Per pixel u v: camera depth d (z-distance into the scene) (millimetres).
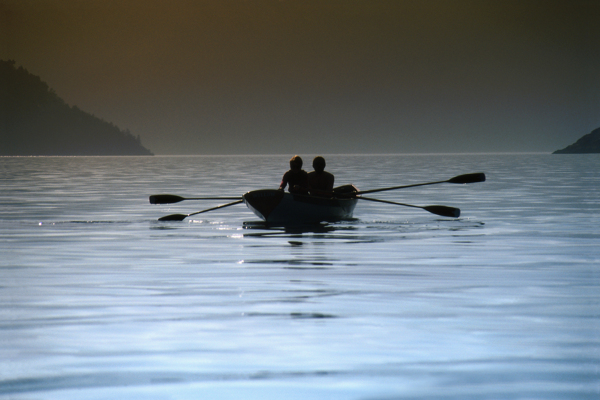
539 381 14602
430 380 14688
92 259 33250
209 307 21891
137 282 26656
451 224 50344
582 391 13992
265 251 35938
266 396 13812
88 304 22422
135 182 127938
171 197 54281
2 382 14633
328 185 52719
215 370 15406
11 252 35906
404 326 19234
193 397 13773
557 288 25141
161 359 16219
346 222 51812
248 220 54125
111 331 18797
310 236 43000
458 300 22875
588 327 19078
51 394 13945
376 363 15844
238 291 24641
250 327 19203
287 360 16109
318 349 16984
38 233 45250
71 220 54438
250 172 189875
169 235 43969
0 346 17328
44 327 19266
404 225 49656
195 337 18156
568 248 36938
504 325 19312
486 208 64500
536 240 40562
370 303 22406
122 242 40250
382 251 35719
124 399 13672
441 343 17500
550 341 17641
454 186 104188
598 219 53625
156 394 13922
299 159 51531
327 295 23859
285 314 20828
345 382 14586
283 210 49812
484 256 33844
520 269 29703
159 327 19234
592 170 175875
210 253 35312
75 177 155250
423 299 23078
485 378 14805
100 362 16016
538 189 94625
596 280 26906
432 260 32469
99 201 76062
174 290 24891
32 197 83250
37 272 29250
